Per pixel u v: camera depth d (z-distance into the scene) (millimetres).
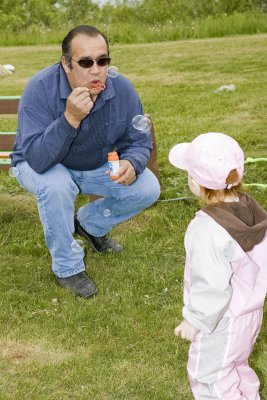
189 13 23250
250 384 2234
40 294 3301
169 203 4434
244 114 6977
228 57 11945
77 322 3031
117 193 3523
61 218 3236
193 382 2182
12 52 15406
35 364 2734
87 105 2945
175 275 3436
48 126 3133
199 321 1994
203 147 2076
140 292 3297
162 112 7328
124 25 17891
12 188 4934
